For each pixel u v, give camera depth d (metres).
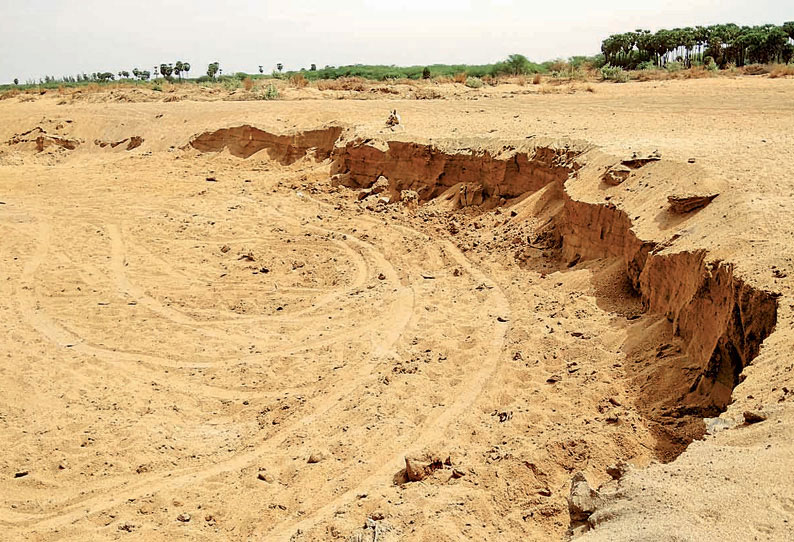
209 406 13.34
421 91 41.03
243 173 31.61
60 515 10.21
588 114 26.52
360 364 14.21
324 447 11.18
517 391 12.35
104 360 15.33
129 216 26.03
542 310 15.55
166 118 38.94
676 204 13.83
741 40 45.72
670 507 5.89
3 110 46.34
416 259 20.50
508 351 13.95
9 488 10.91
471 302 16.95
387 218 24.20
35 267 21.30
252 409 13.06
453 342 14.78
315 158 31.59
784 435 6.59
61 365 15.08
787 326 8.80
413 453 10.12
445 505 8.92
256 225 24.55
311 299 18.42
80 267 21.22
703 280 11.23
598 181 17.62
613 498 6.39
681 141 18.69
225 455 11.61
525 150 22.30
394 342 15.14
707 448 6.93
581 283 16.05
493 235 21.00
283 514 9.66
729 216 12.51
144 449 11.78
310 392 13.33
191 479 10.91
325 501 9.76
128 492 10.66
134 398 13.60
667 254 12.95
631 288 14.95
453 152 24.50
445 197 24.44
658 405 10.80
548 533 8.33
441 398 12.50
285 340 15.97
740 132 19.58
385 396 12.62
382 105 35.00
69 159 38.69
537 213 20.53
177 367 14.96
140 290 19.48
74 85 67.56
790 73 33.97
